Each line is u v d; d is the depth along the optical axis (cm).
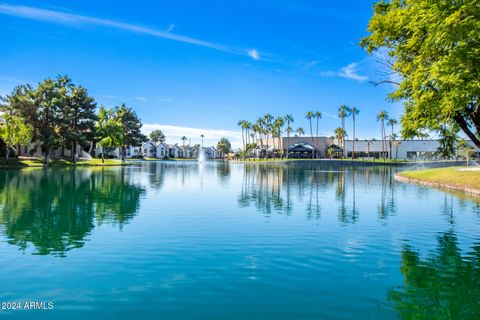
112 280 701
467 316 564
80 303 598
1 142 5200
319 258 852
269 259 842
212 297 626
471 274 752
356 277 729
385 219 1367
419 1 1448
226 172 4928
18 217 1343
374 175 4506
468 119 1695
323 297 631
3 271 746
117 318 549
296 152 12188
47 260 820
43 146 5778
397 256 877
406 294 646
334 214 1471
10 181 2836
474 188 2264
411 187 2759
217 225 1226
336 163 8325
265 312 573
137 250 908
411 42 1528
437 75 1303
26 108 5381
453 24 1192
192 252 895
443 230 1173
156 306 590
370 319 553
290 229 1173
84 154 8331
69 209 1544
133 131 9769
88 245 953
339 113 11706
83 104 6950
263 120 12800
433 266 802
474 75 1243
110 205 1677
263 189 2533
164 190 2384
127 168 5788
